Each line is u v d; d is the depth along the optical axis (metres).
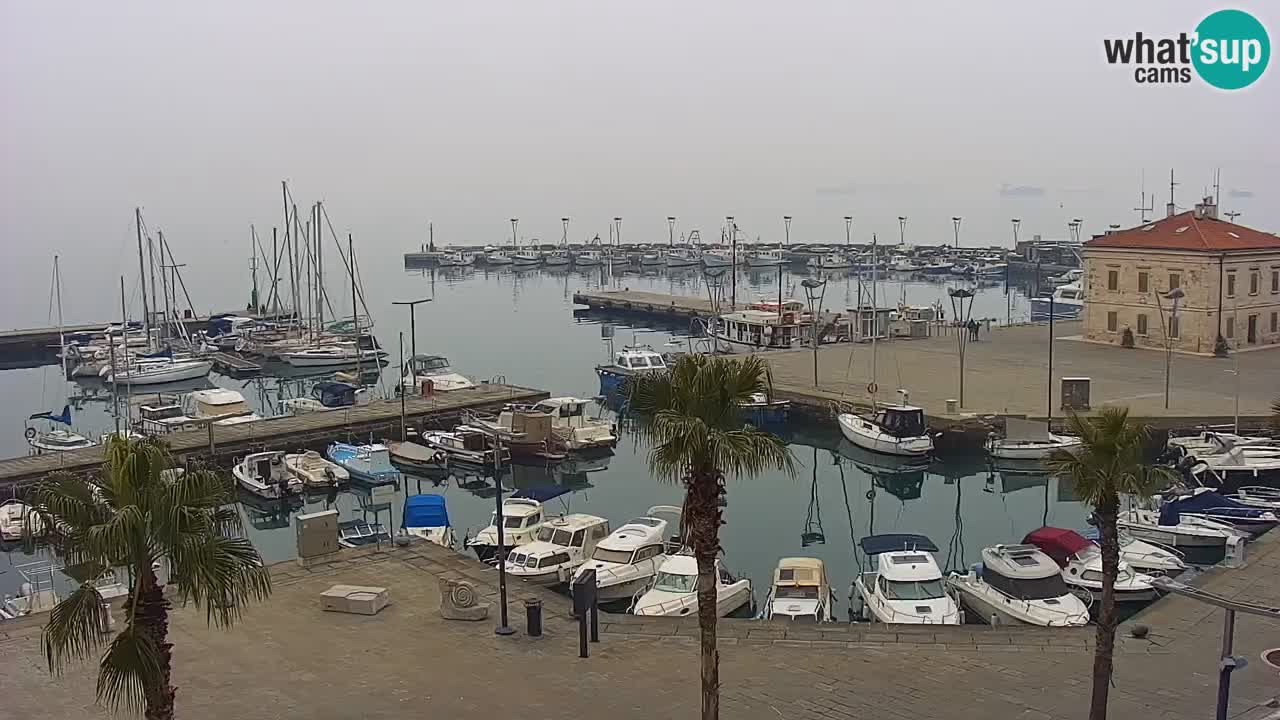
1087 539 37.16
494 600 29.56
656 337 128.25
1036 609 31.44
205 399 74.62
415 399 75.44
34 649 26.02
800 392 70.88
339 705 22.88
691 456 18.36
